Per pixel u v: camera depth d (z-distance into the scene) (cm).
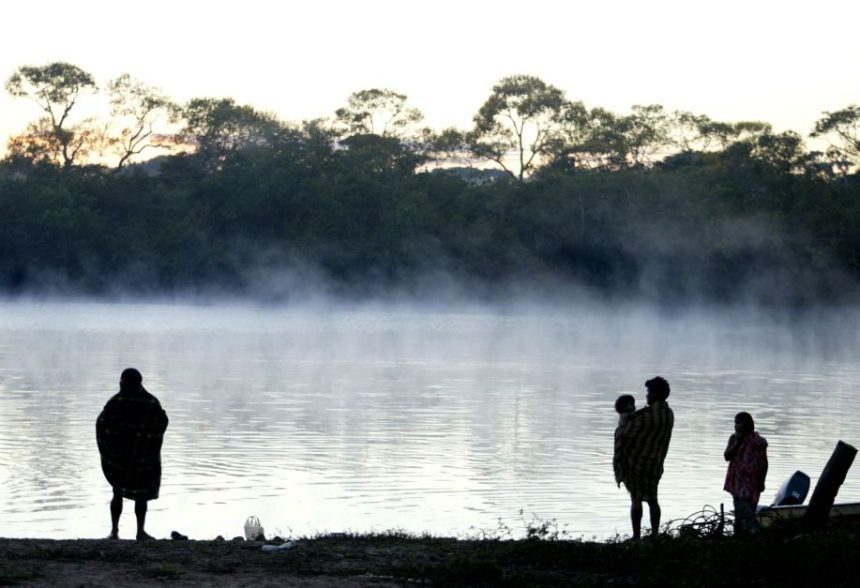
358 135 16225
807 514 1666
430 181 15188
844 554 1430
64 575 1302
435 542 1633
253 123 16288
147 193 15212
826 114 13875
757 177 13962
